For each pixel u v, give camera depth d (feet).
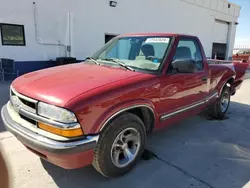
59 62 29.53
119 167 8.64
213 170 9.55
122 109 8.04
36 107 7.41
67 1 29.94
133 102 8.41
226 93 16.51
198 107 12.82
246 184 8.70
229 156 10.80
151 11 40.27
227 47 63.05
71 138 6.93
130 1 36.58
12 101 8.73
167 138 12.57
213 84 14.30
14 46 27.14
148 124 9.92
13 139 11.48
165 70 9.92
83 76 8.87
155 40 11.02
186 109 11.62
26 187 8.05
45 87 7.85
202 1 50.55
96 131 7.38
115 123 7.98
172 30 45.52
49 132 7.13
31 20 27.66
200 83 12.39
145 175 9.01
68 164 7.30
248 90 27.71
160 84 9.58
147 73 9.53
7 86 23.72
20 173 8.80
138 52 11.06
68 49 31.42
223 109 16.40
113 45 12.25
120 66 10.27
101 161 7.95
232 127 14.67
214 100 14.88
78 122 6.98
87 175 8.90
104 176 8.73
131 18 37.47
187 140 12.40
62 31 30.48
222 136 13.15
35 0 27.43
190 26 49.49
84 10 31.73
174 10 44.73
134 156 9.20
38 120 7.32
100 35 34.24
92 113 7.25
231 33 62.85
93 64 11.18
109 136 7.88
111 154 8.18
